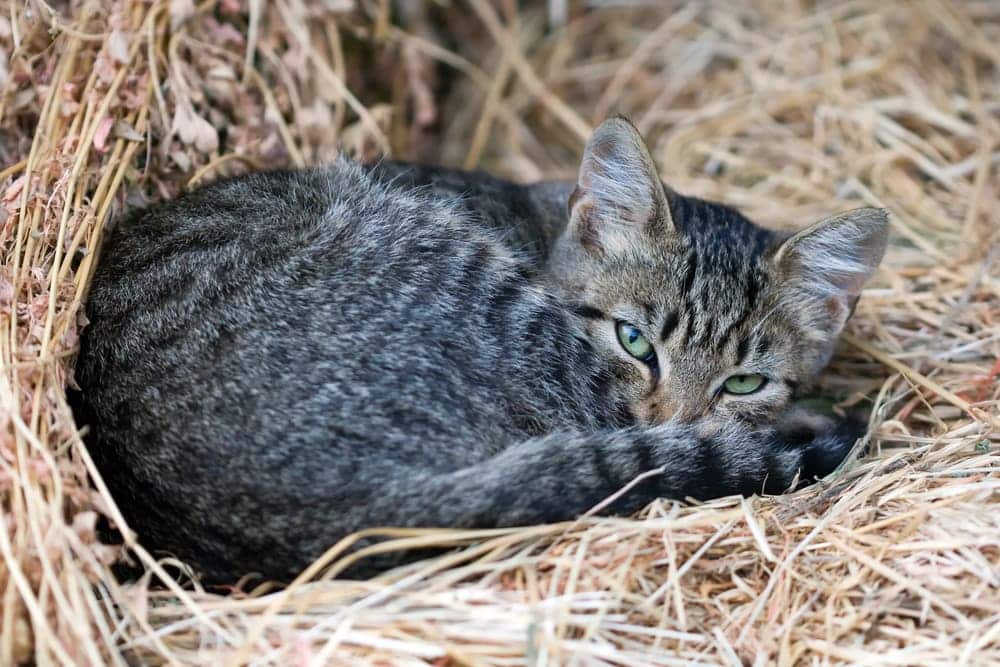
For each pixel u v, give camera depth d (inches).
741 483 188.5
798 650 162.6
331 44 275.4
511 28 336.8
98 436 176.1
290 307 182.1
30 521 159.6
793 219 284.4
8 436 167.9
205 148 241.4
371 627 158.9
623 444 180.4
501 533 166.7
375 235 198.2
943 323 237.8
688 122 319.6
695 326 207.8
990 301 246.2
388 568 167.5
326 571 165.8
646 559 173.0
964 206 278.2
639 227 214.8
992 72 311.3
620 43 346.6
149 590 168.9
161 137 237.9
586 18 346.9
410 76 305.9
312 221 202.4
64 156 211.6
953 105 300.4
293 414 168.9
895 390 232.8
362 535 161.2
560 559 169.8
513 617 159.3
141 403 173.0
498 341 190.4
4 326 183.2
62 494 163.0
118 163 223.8
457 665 157.0
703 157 313.6
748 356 211.0
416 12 322.7
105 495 164.2
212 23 252.2
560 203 245.8
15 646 150.4
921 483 187.0
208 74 249.4
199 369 173.9
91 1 232.4
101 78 224.2
